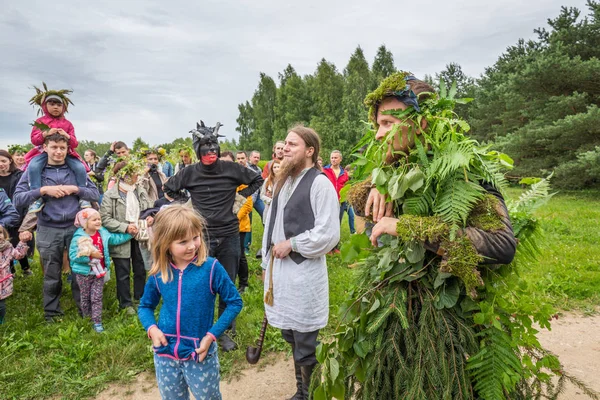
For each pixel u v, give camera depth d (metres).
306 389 2.60
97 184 7.07
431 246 1.30
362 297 1.50
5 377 3.24
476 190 1.29
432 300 1.40
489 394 1.31
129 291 4.77
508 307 1.38
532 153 16.70
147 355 3.55
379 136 1.51
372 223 1.66
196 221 2.20
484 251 1.23
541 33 19.86
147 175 5.93
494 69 26.73
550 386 1.68
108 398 3.05
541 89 16.86
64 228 4.42
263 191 5.95
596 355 3.48
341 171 7.58
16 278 6.03
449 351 1.37
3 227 4.35
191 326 2.19
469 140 1.37
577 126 14.49
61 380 3.22
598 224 8.73
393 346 1.40
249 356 2.67
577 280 5.18
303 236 2.38
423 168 1.39
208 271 2.23
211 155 3.61
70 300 5.07
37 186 4.34
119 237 4.59
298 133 2.54
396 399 1.39
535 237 1.58
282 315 2.50
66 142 4.48
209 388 2.22
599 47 16.38
